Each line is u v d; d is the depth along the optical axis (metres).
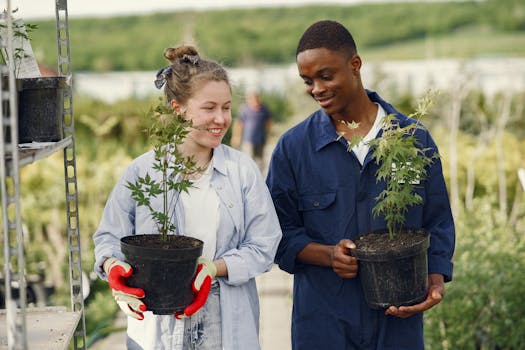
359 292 3.10
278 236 2.90
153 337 2.81
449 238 3.10
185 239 2.68
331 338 3.12
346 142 3.11
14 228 2.02
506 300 4.45
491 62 17.67
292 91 23.12
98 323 5.93
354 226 3.12
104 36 55.16
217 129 2.82
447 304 4.46
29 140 2.65
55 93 2.70
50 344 2.58
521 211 6.68
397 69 19.16
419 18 54.16
